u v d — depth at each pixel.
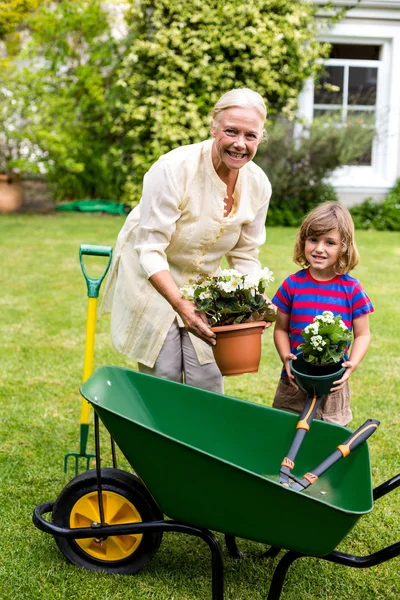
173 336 2.79
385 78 10.82
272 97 10.26
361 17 10.43
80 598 2.31
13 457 3.26
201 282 2.59
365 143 10.19
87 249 2.79
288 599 2.35
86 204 11.00
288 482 2.25
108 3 10.57
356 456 2.33
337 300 2.69
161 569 2.49
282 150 10.02
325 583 2.44
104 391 2.38
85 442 2.96
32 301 5.97
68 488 2.40
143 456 2.15
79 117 10.68
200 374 2.83
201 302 2.48
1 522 2.73
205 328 2.46
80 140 10.45
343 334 2.40
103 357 4.65
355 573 2.50
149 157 10.12
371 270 7.45
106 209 10.79
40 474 3.11
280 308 2.79
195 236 2.67
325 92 10.88
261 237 2.88
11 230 9.16
